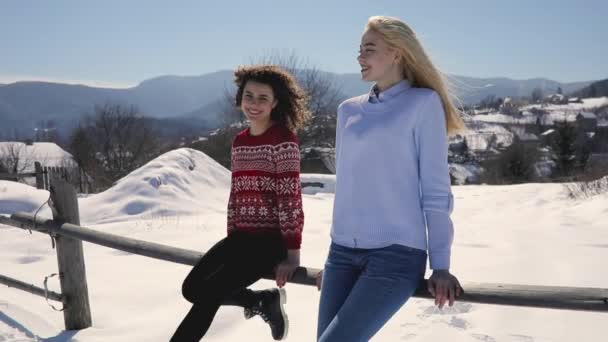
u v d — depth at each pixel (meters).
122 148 40.56
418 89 2.17
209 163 14.60
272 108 2.64
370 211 2.16
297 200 2.50
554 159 39.28
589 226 7.84
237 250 2.49
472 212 11.55
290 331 3.94
